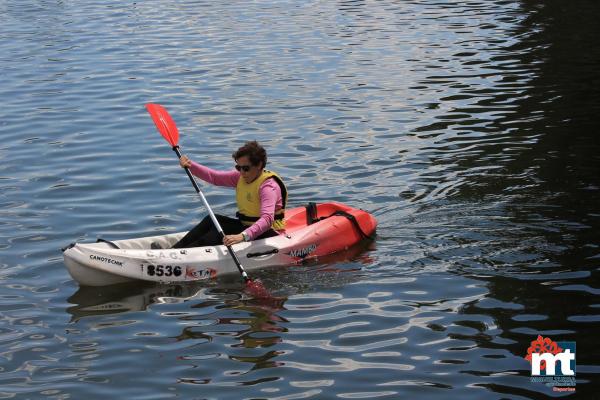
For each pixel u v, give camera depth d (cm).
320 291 827
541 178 1108
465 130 1344
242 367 679
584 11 2350
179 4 2627
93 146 1294
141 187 1118
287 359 690
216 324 759
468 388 639
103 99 1570
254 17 2389
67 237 952
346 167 1190
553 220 969
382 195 1079
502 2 2561
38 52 1962
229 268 881
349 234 944
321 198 1077
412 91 1594
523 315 753
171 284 856
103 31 2203
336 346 711
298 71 1767
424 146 1271
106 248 863
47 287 837
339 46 1998
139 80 1705
